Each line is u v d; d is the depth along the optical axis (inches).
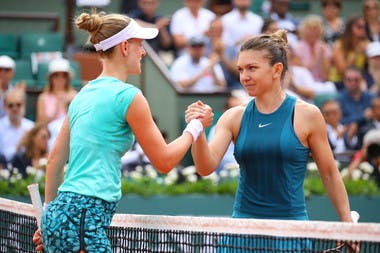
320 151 480.1
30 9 1450.5
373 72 1296.8
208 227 445.4
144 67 1205.1
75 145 436.8
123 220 476.4
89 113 436.5
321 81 1302.9
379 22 1369.3
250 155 477.4
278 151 470.9
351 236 401.7
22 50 1322.6
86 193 426.0
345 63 1322.6
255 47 474.0
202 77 1245.7
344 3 1555.1
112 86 440.1
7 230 561.3
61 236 419.5
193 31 1346.0
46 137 1051.3
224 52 1272.1
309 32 1299.2
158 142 435.8
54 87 1122.7
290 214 475.5
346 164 1111.0
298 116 476.1
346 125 1184.2
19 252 544.1
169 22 1366.9
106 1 1455.5
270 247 436.8
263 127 478.0
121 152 438.9
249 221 430.9
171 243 457.7
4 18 1366.9
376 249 414.3
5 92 1157.7
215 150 484.7
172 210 988.6
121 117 434.3
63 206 424.8
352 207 1018.1
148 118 435.5
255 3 1462.8
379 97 1216.2
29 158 1047.6
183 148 445.4
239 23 1320.1
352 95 1200.2
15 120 1090.7
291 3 1547.7
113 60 448.1
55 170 465.7
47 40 1331.2
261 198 479.5
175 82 1211.2
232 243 444.8
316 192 989.8
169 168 441.7
